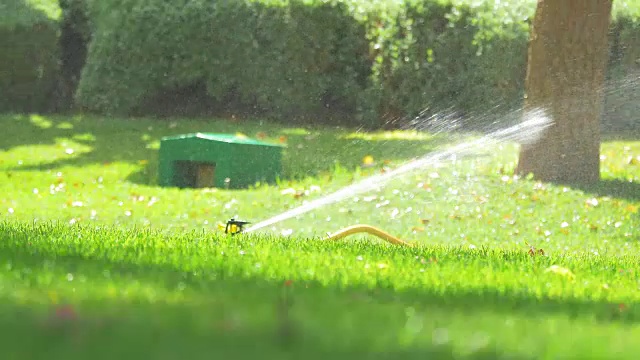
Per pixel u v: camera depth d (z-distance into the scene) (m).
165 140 19.55
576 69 18.52
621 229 15.43
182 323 4.36
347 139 23.06
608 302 7.13
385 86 24.88
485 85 24.55
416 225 15.59
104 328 4.11
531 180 18.27
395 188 17.55
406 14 24.80
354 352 3.75
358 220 15.88
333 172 19.38
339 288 6.75
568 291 7.66
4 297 5.17
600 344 4.36
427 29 24.67
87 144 22.56
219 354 3.51
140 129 24.09
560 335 4.74
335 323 4.64
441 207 16.42
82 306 4.94
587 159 18.39
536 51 18.73
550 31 18.58
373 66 24.88
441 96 24.72
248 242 10.33
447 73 24.61
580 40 18.55
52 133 23.56
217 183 18.88
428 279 7.77
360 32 25.11
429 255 10.09
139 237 10.49
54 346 3.64
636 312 6.46
